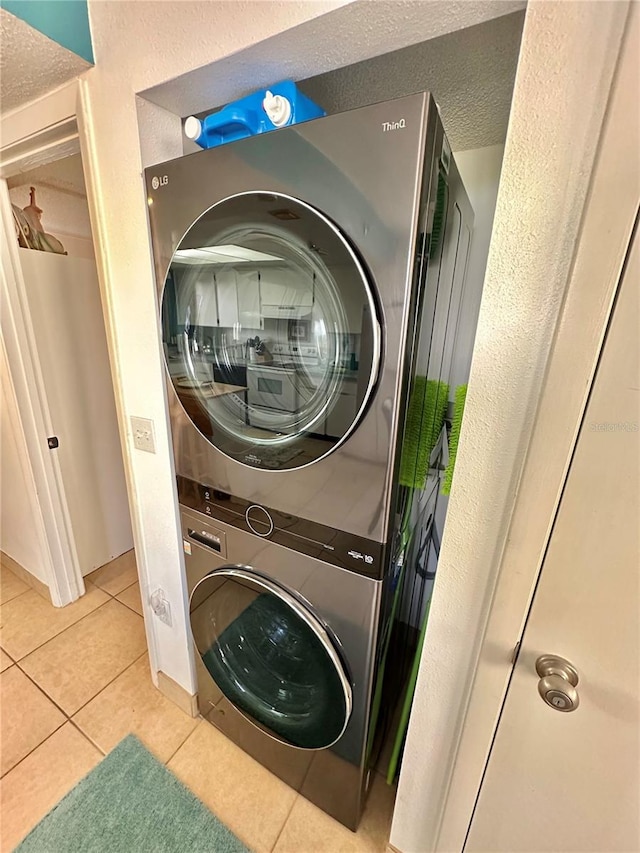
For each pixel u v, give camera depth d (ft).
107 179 3.19
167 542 4.03
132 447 3.94
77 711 4.66
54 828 3.61
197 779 4.00
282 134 2.19
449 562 2.40
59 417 6.16
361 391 2.30
